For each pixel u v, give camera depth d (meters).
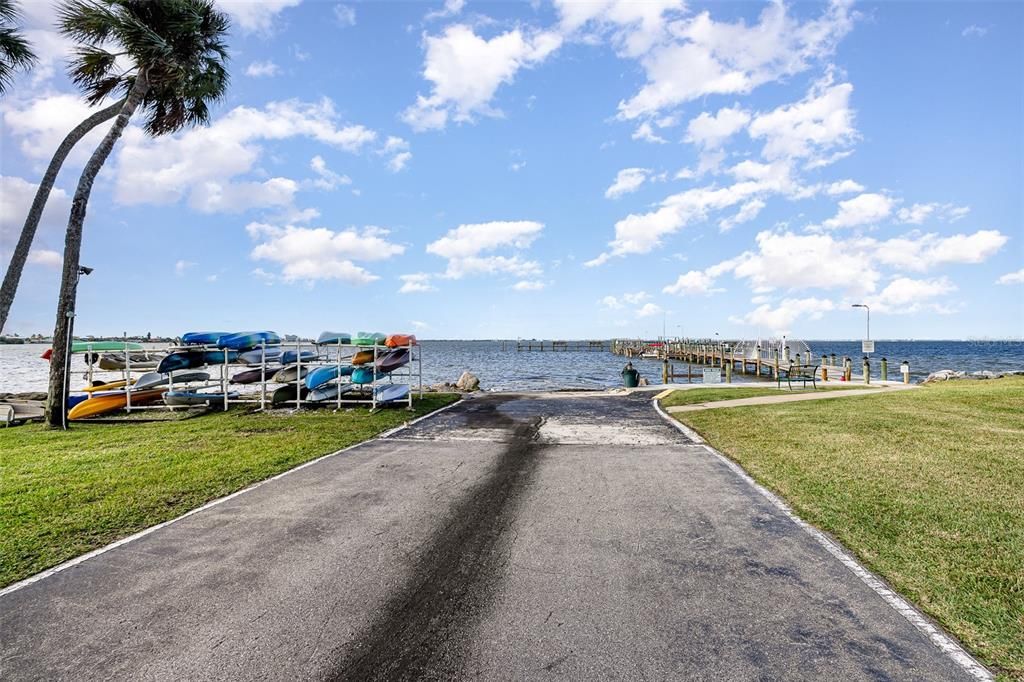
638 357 76.00
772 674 2.46
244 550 4.02
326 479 6.17
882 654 2.62
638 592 3.28
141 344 14.22
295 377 14.05
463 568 3.66
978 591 3.25
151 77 11.11
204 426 10.12
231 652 2.69
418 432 9.44
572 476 6.22
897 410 10.82
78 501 5.25
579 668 2.51
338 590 3.35
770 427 9.12
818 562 3.71
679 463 6.87
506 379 38.09
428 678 2.45
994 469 6.09
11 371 34.66
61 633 2.88
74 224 10.53
